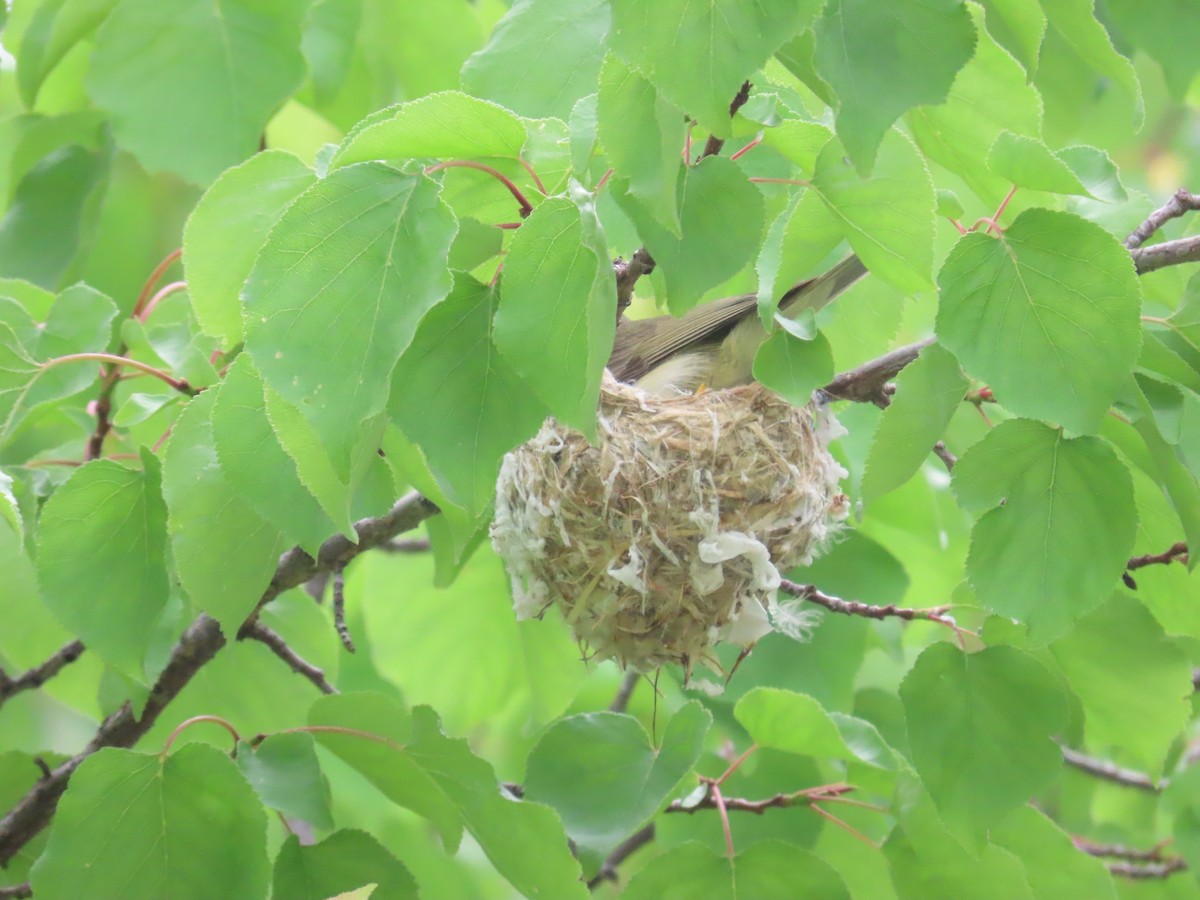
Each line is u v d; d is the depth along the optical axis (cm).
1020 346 474
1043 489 512
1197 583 639
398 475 596
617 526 618
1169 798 812
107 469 546
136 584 550
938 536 843
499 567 901
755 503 638
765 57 366
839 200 461
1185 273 672
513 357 407
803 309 664
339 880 580
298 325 395
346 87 855
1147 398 529
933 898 634
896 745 883
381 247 401
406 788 609
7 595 734
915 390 516
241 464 482
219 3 688
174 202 1013
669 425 634
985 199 550
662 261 423
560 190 472
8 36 837
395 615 923
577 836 636
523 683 934
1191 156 1220
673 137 390
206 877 536
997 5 491
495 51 523
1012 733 569
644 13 367
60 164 796
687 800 670
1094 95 948
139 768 532
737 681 835
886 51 380
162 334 688
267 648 771
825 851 711
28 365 601
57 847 527
